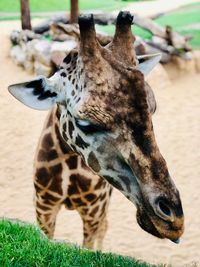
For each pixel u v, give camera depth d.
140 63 4.06
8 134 11.76
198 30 16.91
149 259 7.84
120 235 8.45
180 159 10.76
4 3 21.88
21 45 15.25
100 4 23.50
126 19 3.34
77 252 3.84
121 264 3.80
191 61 14.57
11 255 3.57
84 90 3.23
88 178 4.54
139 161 3.03
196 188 9.72
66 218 8.77
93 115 3.16
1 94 13.28
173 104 13.02
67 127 3.67
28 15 15.80
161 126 12.07
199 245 8.16
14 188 9.92
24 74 14.51
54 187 4.63
